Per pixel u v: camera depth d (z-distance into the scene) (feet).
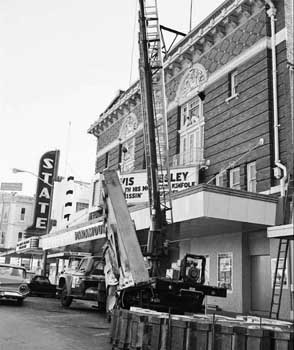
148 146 43.65
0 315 48.47
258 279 58.13
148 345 27.20
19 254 176.04
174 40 84.07
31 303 67.72
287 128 54.60
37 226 139.44
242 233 60.54
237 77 66.23
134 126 98.53
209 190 50.55
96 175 97.50
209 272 65.77
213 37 72.18
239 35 66.54
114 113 106.83
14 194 244.42
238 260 60.18
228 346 23.08
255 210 52.75
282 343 21.79
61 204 181.47
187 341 24.93
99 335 37.40
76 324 44.24
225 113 67.10
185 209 52.54
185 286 36.78
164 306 36.40
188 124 77.36
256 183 58.54
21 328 39.19
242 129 62.75
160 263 39.52
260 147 58.59
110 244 37.96
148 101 44.73
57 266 128.06
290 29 57.16
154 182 41.78
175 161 77.05
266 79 59.52
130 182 70.79
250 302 58.29
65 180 185.47
